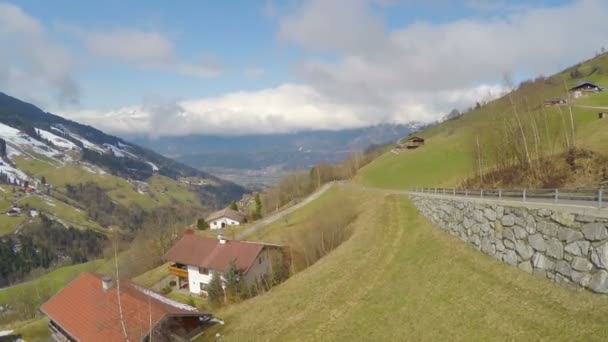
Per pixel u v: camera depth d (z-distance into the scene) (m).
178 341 36.69
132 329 33.44
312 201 124.00
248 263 66.25
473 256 31.56
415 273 34.03
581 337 17.67
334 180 160.12
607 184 41.78
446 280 29.91
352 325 30.39
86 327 36.91
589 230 19.97
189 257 73.19
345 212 82.94
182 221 161.88
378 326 28.69
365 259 43.22
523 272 25.38
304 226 87.25
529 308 21.73
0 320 95.06
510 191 30.89
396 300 31.05
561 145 69.06
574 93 131.62
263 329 35.91
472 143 107.56
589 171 48.06
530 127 77.12
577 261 20.64
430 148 134.75
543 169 55.97
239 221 136.00
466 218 35.19
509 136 75.62
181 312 36.69
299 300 39.59
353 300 34.41
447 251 35.09
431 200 46.72
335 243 67.44
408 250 40.47
